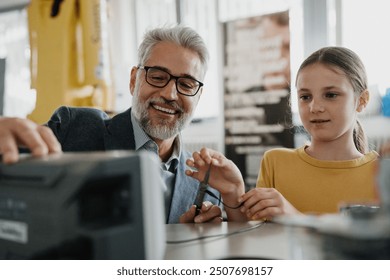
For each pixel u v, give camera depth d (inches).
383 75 65.3
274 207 27.3
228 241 19.8
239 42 75.5
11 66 100.8
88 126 42.9
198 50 41.2
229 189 30.7
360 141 43.0
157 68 39.9
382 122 53.9
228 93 77.3
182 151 43.2
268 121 72.9
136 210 14.1
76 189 12.9
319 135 37.8
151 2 94.1
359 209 15.6
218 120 81.7
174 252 17.8
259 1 78.9
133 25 96.6
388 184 14.9
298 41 73.3
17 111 100.3
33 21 78.2
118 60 94.0
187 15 88.9
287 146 70.9
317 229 15.8
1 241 15.1
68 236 13.2
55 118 42.9
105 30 78.3
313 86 37.1
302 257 16.5
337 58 37.6
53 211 13.3
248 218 29.6
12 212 14.6
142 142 41.6
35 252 13.9
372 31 66.7
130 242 14.0
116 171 13.5
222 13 83.5
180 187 39.2
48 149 17.5
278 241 19.5
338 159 39.7
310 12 72.1
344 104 36.7
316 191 38.4
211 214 27.7
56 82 75.8
